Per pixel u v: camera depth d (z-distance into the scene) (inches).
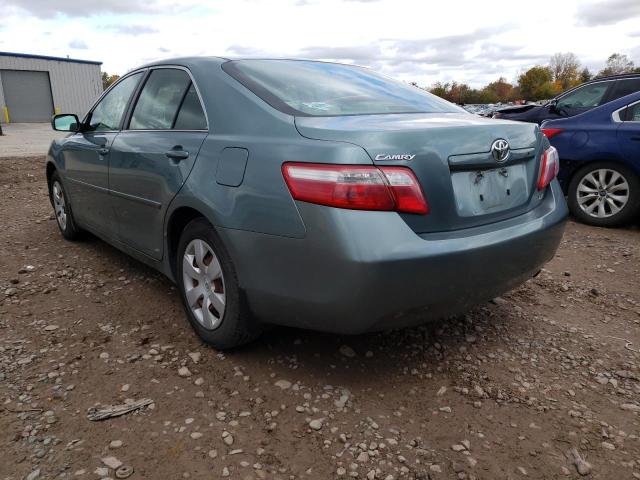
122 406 92.7
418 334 122.1
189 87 120.0
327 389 99.3
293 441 85.3
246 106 103.9
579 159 230.8
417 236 85.6
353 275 82.4
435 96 135.3
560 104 301.0
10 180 339.6
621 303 143.9
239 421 89.7
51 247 186.5
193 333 120.2
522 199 105.1
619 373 107.7
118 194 138.9
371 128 87.9
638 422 92.0
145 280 153.4
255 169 93.7
